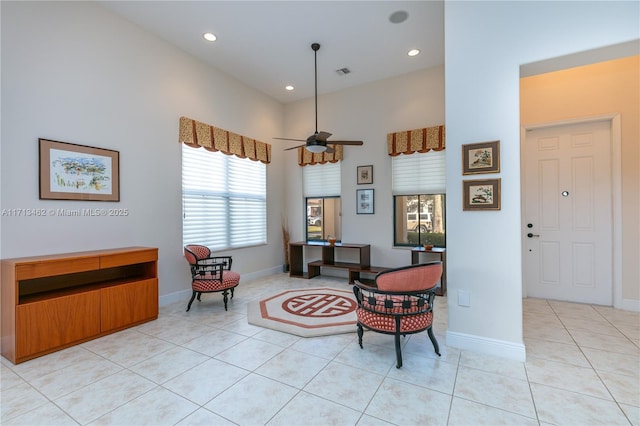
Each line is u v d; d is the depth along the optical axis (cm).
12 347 247
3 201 272
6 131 274
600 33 223
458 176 271
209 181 478
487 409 186
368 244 538
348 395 202
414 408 188
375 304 249
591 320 329
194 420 178
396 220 527
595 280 383
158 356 258
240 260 530
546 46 239
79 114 323
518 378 220
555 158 401
